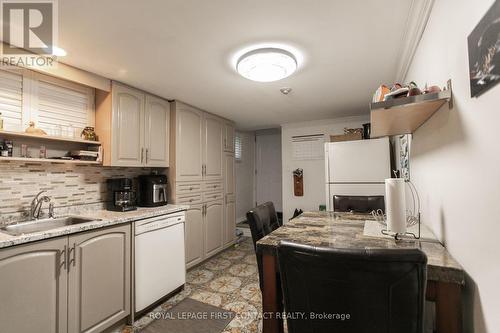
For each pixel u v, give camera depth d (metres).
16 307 1.35
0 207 1.78
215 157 3.56
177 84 2.40
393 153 3.24
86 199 2.30
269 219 1.88
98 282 1.74
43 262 1.46
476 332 0.86
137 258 2.02
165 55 1.82
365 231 1.43
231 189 3.91
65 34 1.54
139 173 2.84
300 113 3.61
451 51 1.03
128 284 1.95
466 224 0.92
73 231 1.59
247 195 5.53
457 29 0.96
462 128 0.94
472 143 0.85
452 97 1.03
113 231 1.86
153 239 2.17
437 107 1.20
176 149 2.86
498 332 0.71
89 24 1.44
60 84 2.07
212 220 3.42
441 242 1.22
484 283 0.79
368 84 2.44
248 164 5.61
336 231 1.47
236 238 4.07
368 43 1.68
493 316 0.73
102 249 1.78
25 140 1.90
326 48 1.75
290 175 4.31
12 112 1.79
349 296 0.78
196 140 3.19
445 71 1.10
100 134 2.28
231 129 4.00
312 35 1.58
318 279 0.81
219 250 3.54
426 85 1.43
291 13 1.36
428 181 1.46
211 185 3.44
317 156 4.11
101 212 2.20
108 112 2.25
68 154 2.15
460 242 0.98
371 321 0.78
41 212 1.96
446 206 1.15
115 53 1.78
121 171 2.64
